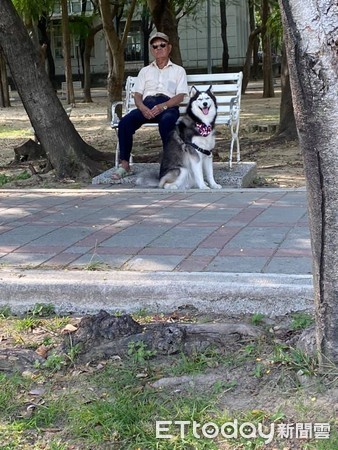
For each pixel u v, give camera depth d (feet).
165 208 23.29
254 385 10.98
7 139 58.18
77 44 162.09
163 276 14.85
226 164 32.01
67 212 23.22
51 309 14.78
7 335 13.65
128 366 11.83
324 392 10.52
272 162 38.32
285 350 11.87
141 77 30.04
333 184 10.01
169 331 12.57
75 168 32.07
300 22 9.45
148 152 43.86
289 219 20.48
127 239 18.79
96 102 109.40
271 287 13.92
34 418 10.38
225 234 18.83
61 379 11.65
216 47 155.74
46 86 32.17
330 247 10.31
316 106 9.72
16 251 17.95
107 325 12.84
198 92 27.43
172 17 57.47
